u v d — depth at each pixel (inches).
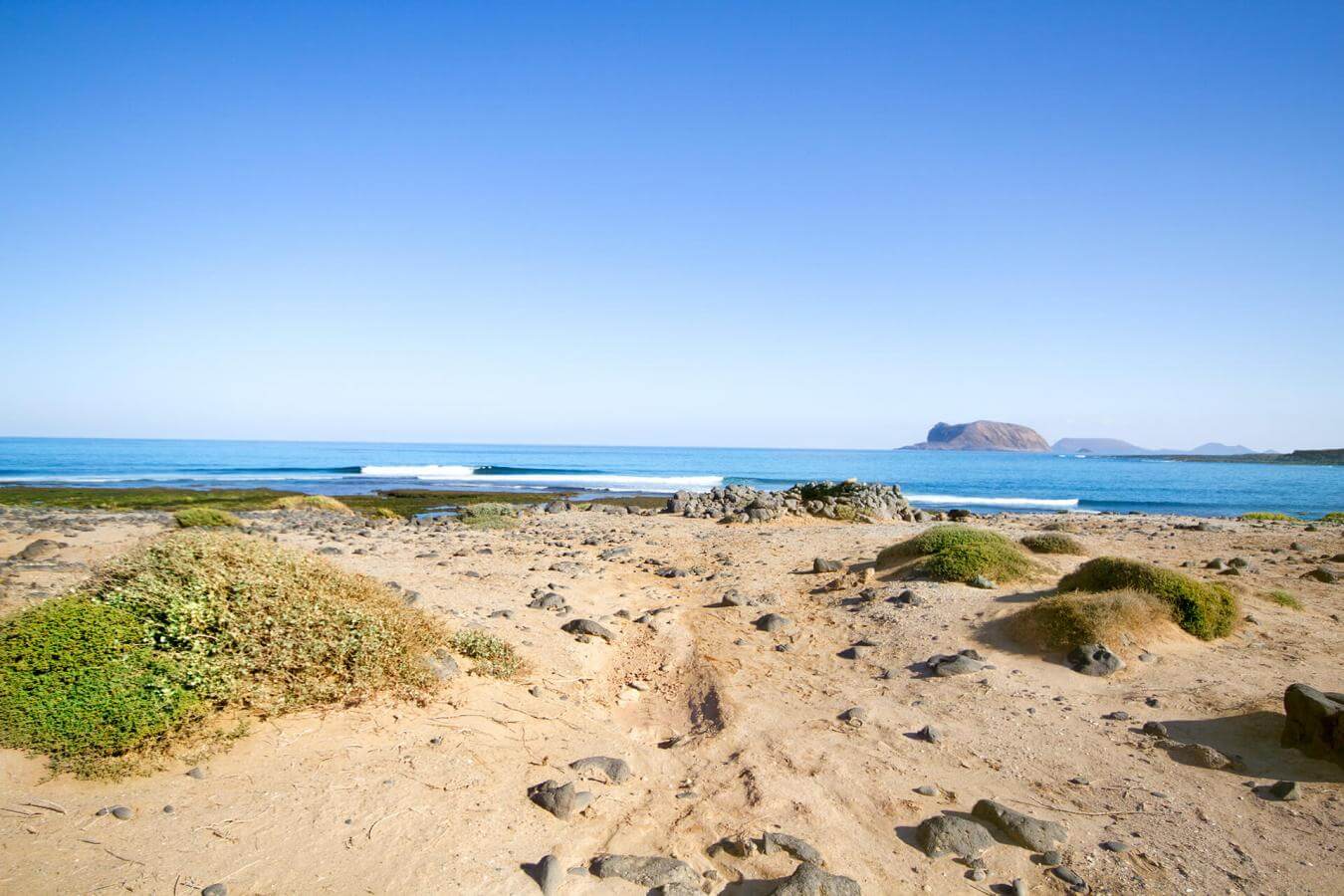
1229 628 381.1
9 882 151.3
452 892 167.5
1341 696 260.7
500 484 2645.2
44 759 193.6
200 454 5364.2
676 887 176.4
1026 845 203.2
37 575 409.1
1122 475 4069.9
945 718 296.7
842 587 509.7
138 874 159.2
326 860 172.4
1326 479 3688.5
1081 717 293.1
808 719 299.0
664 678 356.5
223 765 206.1
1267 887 182.5
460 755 232.7
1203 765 249.4
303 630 251.8
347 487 2358.5
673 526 935.7
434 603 405.7
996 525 981.2
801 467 4803.2
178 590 247.0
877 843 206.2
